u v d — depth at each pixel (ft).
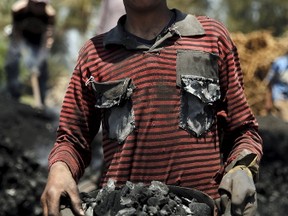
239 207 10.52
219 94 11.67
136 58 11.71
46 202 11.02
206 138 11.62
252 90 31.86
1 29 65.57
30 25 40.47
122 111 11.69
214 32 11.84
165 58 11.63
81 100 12.18
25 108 33.94
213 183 11.56
